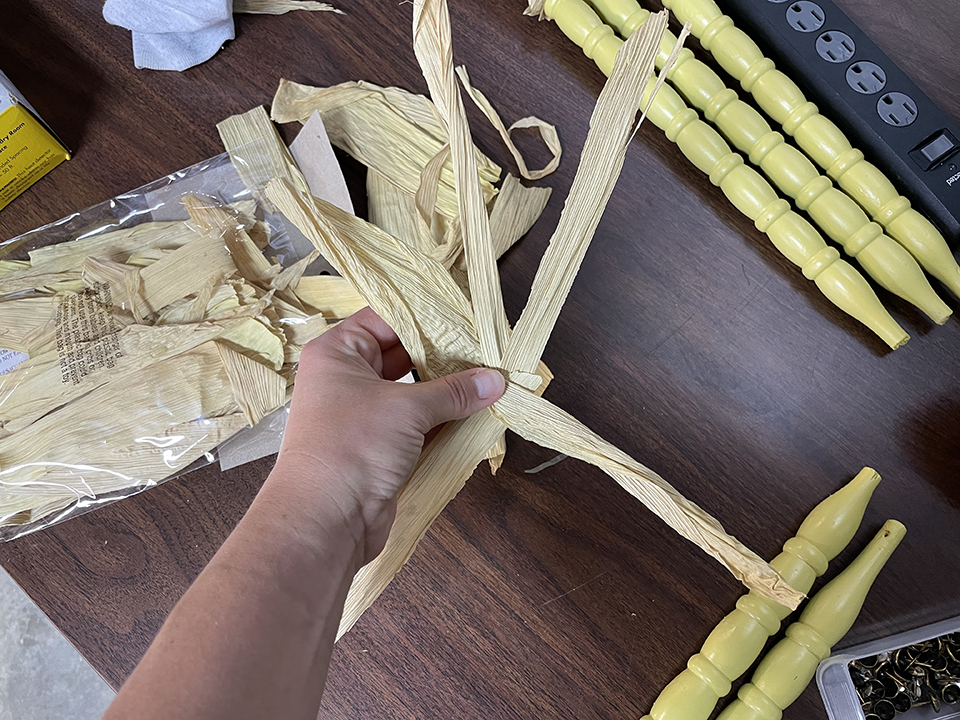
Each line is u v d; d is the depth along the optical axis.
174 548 0.63
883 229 0.60
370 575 0.50
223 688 0.32
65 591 0.62
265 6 0.71
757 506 0.62
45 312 0.64
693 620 0.60
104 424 0.62
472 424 0.52
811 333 0.63
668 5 0.65
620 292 0.65
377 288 0.49
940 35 0.65
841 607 0.56
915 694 0.58
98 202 0.69
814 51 0.61
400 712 0.61
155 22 0.67
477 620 0.61
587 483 0.62
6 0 0.72
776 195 0.61
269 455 0.63
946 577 0.60
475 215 0.47
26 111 0.62
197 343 0.62
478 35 0.70
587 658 0.60
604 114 0.45
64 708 1.15
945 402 0.61
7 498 0.61
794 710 0.59
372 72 0.70
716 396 0.63
